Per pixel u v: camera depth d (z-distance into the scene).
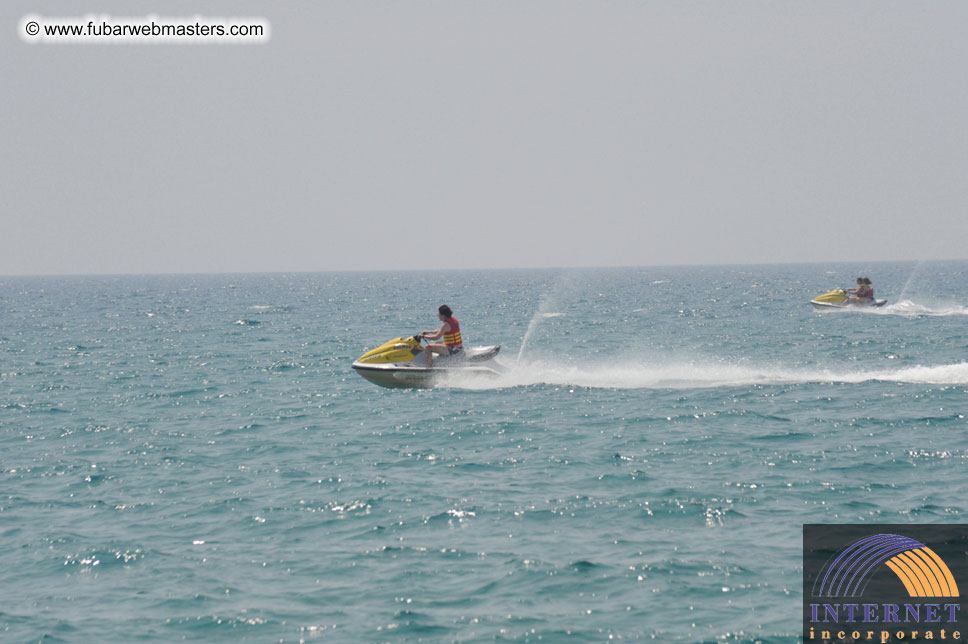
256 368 104.44
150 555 36.59
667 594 31.34
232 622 29.84
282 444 58.28
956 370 85.38
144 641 28.61
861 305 175.88
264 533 39.16
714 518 39.59
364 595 31.88
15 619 30.42
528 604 30.77
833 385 78.62
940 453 50.94
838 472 47.25
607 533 37.91
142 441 60.47
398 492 45.03
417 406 71.19
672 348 122.94
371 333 159.62
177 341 148.25
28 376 100.00
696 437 57.09
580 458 51.94
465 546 36.69
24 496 46.38
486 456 53.12
